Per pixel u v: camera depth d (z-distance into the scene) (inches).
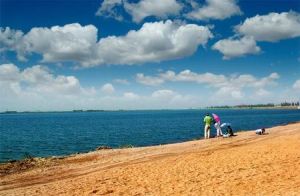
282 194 443.5
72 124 4702.3
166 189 535.2
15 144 2074.3
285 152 729.6
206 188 518.6
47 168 871.7
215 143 1100.5
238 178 557.6
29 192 598.9
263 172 578.9
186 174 620.1
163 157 881.5
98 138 2400.3
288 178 526.0
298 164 609.3
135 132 2883.9
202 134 2418.8
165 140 2127.2
